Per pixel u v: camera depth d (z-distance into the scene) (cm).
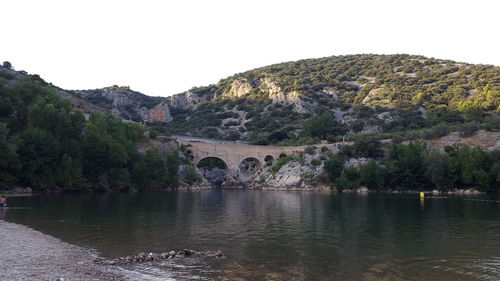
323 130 16700
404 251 2928
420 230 3884
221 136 19662
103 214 4866
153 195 8762
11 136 7794
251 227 4044
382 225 4216
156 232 3659
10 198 6625
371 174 10881
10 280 1908
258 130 19362
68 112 9631
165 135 15538
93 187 9162
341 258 2700
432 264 2552
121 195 8425
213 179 14750
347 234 3647
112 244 3059
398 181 10844
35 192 8025
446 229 3947
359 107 19412
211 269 2372
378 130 16350
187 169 12306
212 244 3145
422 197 8200
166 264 2464
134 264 2436
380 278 2231
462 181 10269
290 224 4275
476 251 2934
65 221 4188
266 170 13562
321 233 3694
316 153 12781
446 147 11162
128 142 10200
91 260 2488
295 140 16012
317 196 9100
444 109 16738
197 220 4528
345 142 13212
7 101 8744
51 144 8150
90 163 9012
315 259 2667
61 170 8200
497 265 2525
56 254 2598
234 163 13812
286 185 12106
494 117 14000
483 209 5888
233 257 2703
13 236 3162
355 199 8056
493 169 9881
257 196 9056
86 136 9100
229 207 6159
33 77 15350
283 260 2631
